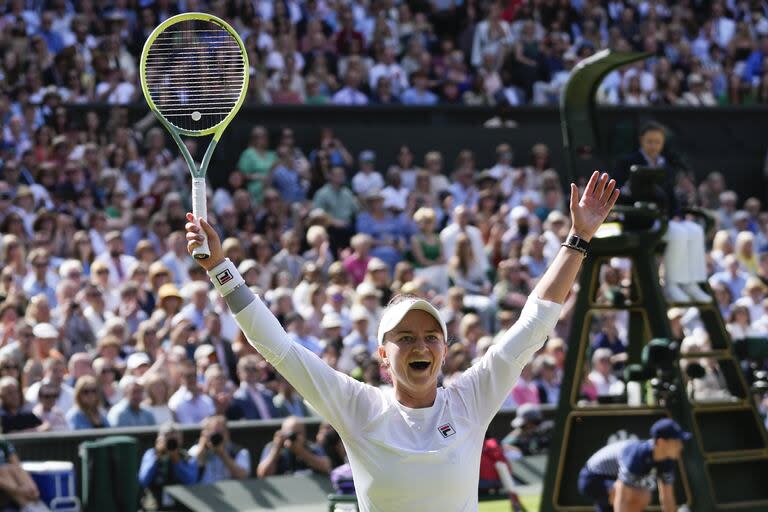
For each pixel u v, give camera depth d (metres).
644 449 14.27
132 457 18.09
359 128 35.31
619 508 14.44
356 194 33.28
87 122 31.67
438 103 36.59
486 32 38.38
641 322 18.00
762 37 42.50
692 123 38.66
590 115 17.27
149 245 26.42
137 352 21.78
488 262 30.14
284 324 23.92
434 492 7.10
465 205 33.28
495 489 18.61
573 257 7.44
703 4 42.53
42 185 28.92
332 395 7.21
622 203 16.62
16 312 22.27
